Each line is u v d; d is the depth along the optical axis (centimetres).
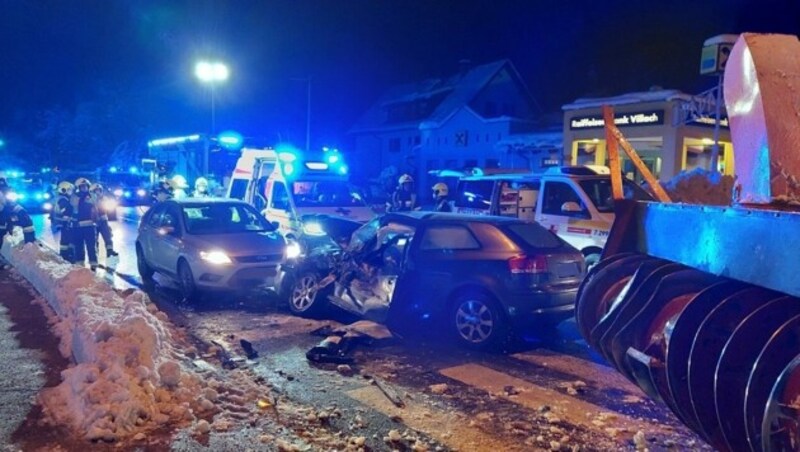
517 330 698
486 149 3203
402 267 734
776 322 326
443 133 3475
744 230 329
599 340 472
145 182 2742
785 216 293
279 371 604
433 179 3500
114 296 685
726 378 336
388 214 800
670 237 432
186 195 1867
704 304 372
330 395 539
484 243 704
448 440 451
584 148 2203
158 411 443
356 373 601
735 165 416
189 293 930
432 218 748
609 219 964
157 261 1030
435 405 520
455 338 707
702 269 379
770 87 383
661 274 441
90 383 453
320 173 1363
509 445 445
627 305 452
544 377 596
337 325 786
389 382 576
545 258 688
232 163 1988
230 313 853
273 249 955
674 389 377
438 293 714
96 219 1263
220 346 679
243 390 520
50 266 905
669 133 1905
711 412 360
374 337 730
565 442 450
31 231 1252
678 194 1138
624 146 554
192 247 931
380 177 3388
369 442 444
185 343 666
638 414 505
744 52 402
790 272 288
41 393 480
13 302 813
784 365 307
